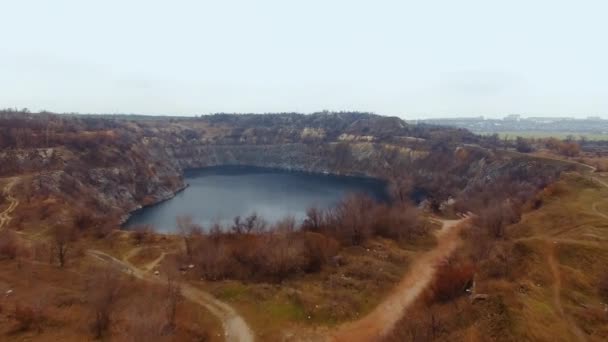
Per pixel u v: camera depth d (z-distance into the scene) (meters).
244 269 56.28
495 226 66.62
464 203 105.94
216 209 129.88
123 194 131.12
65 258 61.34
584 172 105.62
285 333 41.03
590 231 51.06
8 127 131.25
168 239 75.25
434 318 38.38
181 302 46.75
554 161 126.19
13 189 99.12
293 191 168.00
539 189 96.12
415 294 49.94
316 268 56.88
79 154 131.88
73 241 72.06
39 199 95.38
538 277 39.69
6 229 76.12
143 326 37.59
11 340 34.84
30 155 118.94
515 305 33.53
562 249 44.72
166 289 49.88
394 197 137.62
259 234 68.69
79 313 40.69
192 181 198.38
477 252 56.25
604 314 33.38
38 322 38.06
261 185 186.00
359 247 65.75
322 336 40.81
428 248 68.44
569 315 33.38
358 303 46.62
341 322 43.22
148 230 90.81
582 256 42.97
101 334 36.72
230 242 64.44
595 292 37.62
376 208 81.50
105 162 136.75
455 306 40.94
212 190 170.38
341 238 68.81
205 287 50.88
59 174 112.88
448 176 167.88
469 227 77.19
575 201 68.50
